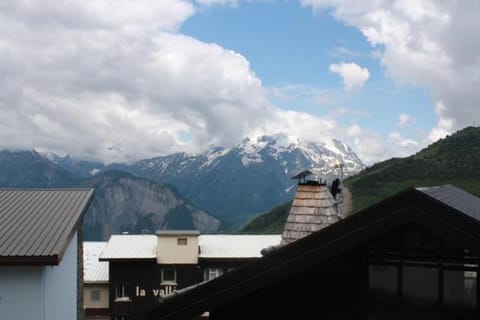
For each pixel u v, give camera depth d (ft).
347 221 19.39
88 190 59.88
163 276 126.52
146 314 21.18
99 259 123.85
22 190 59.41
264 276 20.24
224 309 22.75
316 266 21.94
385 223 19.02
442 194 26.17
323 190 45.06
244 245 136.05
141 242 134.62
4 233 45.24
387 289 21.12
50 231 45.91
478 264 19.89
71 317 57.26
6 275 42.93
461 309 20.18
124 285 125.59
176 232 126.93
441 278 20.42
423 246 20.63
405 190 18.72
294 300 22.15
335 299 21.72
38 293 42.98
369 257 21.38
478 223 17.79
